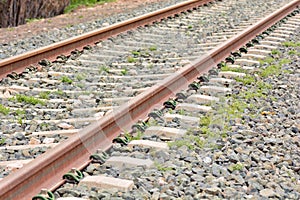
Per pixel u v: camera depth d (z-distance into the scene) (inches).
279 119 318.7
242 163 256.7
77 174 236.7
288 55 473.1
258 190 233.3
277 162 261.7
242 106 333.4
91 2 853.8
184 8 687.1
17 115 324.2
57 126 303.6
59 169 237.3
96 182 227.9
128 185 226.4
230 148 273.0
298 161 264.8
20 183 213.8
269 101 350.3
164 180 236.5
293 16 647.1
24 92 369.7
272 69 418.6
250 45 495.8
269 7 720.3
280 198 226.2
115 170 243.6
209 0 752.3
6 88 370.6
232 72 399.2
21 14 701.9
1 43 520.4
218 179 239.6
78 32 580.4
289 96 362.3
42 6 730.2
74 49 474.6
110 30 531.2
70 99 354.6
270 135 294.8
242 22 624.1
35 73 409.7
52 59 443.8
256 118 318.3
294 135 297.7
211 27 600.7
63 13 778.2
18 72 405.7
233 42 470.9
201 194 225.8
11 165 250.7
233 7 725.9
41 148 271.7
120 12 727.7
